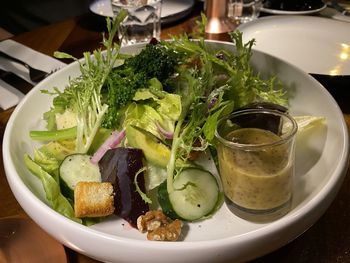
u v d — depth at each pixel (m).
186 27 0.57
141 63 0.35
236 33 0.39
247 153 0.27
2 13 0.99
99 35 0.57
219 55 0.40
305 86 0.36
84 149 0.32
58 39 0.56
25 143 0.34
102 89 0.36
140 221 0.27
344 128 0.30
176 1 0.61
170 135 0.32
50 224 0.25
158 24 0.54
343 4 0.63
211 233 0.27
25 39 0.57
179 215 0.27
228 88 0.33
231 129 0.30
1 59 0.50
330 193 0.25
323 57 0.47
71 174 0.30
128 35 0.54
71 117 0.35
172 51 0.38
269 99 0.37
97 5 0.61
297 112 0.36
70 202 0.29
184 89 0.35
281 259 0.26
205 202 0.28
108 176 0.29
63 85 0.40
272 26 0.52
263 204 0.27
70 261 0.27
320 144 0.31
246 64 0.37
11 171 0.28
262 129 0.30
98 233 0.23
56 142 0.33
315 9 0.58
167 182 0.28
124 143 0.32
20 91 0.44
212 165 0.32
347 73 0.44
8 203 0.31
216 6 0.55
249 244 0.23
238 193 0.27
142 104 0.34
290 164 0.27
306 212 0.24
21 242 0.27
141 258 0.23
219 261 0.23
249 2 0.58
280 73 0.39
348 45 0.48
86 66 0.39
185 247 0.22
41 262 0.26
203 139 0.31
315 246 0.27
